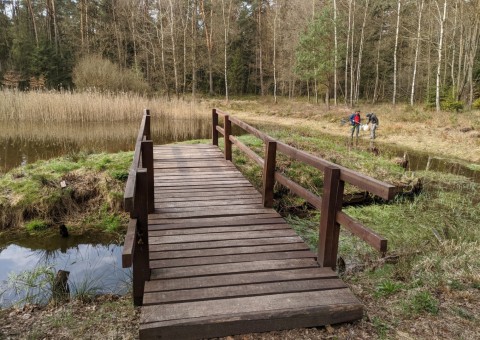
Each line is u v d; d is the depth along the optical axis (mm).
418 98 34625
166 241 4012
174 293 3045
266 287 3172
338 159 9750
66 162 8039
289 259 3666
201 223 4516
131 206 2479
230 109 28781
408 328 3041
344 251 4953
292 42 33469
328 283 3270
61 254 5320
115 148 11414
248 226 4477
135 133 14523
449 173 10383
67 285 4129
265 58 41156
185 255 3693
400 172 9312
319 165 3521
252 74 44344
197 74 42875
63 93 18250
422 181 8977
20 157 10023
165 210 4941
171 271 3383
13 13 40812
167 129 16719
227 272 3383
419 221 6352
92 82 25359
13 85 29078
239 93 44281
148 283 3182
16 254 5328
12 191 6648
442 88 26312
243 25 44000
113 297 3820
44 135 13617
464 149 13617
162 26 33062
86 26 36719
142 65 38312
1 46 34938
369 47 33688
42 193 6594
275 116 24969
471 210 7062
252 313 2832
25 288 4145
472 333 2982
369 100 35812
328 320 2953
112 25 36812
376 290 3688
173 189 5934
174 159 8156
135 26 37281
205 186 6117
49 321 3240
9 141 12297
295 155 4090
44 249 5500
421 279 3887
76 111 17047
